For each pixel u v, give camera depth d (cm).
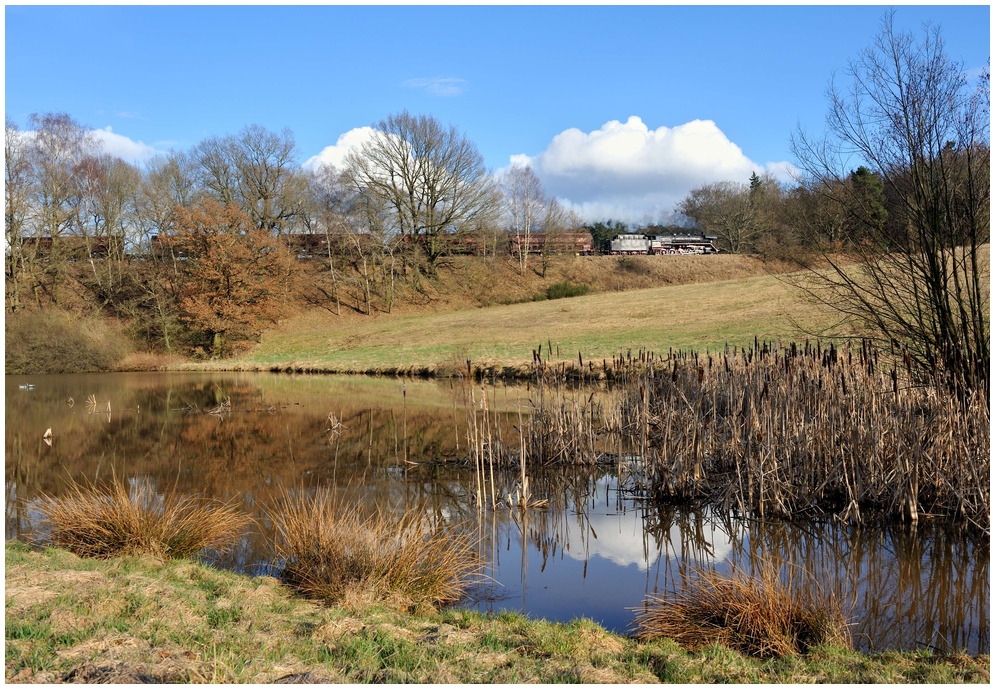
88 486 1333
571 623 674
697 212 9275
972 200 1182
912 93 1229
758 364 1500
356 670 516
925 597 793
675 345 3397
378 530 798
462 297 6353
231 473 1447
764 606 636
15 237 4606
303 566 761
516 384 2930
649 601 781
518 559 935
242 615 630
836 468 1103
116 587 674
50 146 5025
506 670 532
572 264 7088
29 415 2338
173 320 4791
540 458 1477
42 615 587
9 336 4075
